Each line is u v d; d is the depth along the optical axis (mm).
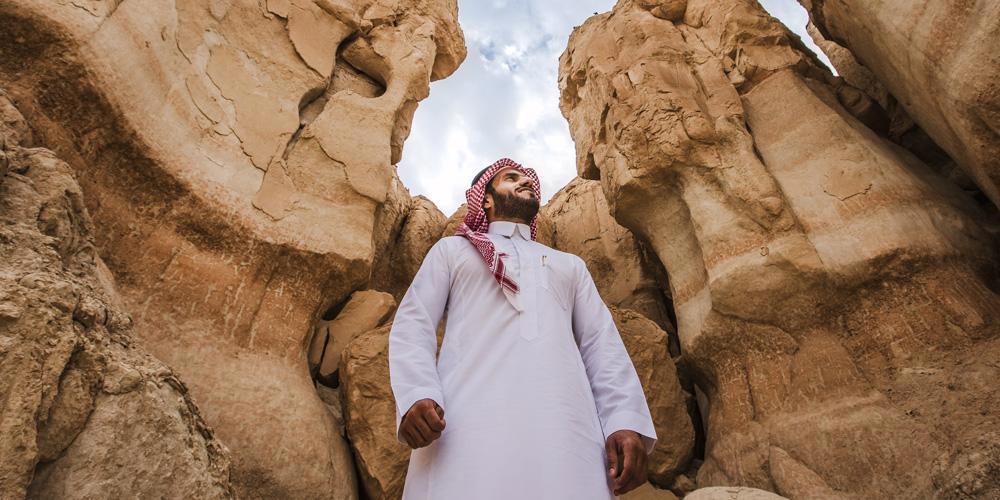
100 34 4422
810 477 4934
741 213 6637
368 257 6270
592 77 9672
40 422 2043
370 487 5066
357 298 6480
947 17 4574
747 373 6309
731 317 6434
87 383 2340
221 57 6258
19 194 3031
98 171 4551
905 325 5344
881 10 5395
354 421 5199
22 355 2041
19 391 1962
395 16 9203
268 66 6848
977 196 6742
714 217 6785
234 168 5688
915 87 5477
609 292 10633
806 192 6430
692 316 7027
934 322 5191
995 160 4742
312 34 7719
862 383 5332
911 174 6246
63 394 2186
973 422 4277
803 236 6152
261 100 6457
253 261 5457
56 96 4184
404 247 9812
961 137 4934
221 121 5832
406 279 9539
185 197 5098
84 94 4297
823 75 8258
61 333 2256
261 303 5398
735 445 5863
